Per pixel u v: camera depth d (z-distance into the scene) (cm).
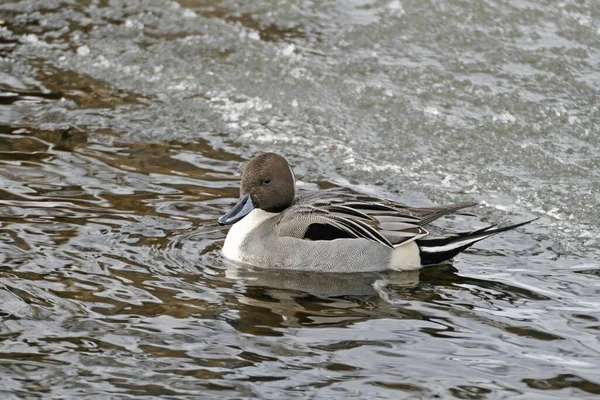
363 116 1598
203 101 1634
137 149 1465
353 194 1212
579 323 1023
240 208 1182
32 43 1823
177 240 1197
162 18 1914
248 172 1198
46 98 1625
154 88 1675
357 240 1148
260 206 1198
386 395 878
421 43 1827
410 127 1566
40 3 1966
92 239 1180
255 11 1941
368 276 1145
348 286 1115
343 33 1858
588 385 902
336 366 927
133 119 1563
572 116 1595
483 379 909
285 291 1094
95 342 956
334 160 1462
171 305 1039
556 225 1283
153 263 1135
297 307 1054
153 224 1234
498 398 877
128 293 1059
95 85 1680
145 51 1800
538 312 1049
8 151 1427
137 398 864
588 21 1888
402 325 1017
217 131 1543
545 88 1680
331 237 1154
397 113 1606
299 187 1369
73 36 1852
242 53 1789
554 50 1798
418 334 998
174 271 1123
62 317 1002
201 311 1030
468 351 963
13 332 968
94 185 1336
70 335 967
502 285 1117
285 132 1545
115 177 1366
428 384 898
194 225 1241
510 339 989
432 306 1063
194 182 1367
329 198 1194
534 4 1931
